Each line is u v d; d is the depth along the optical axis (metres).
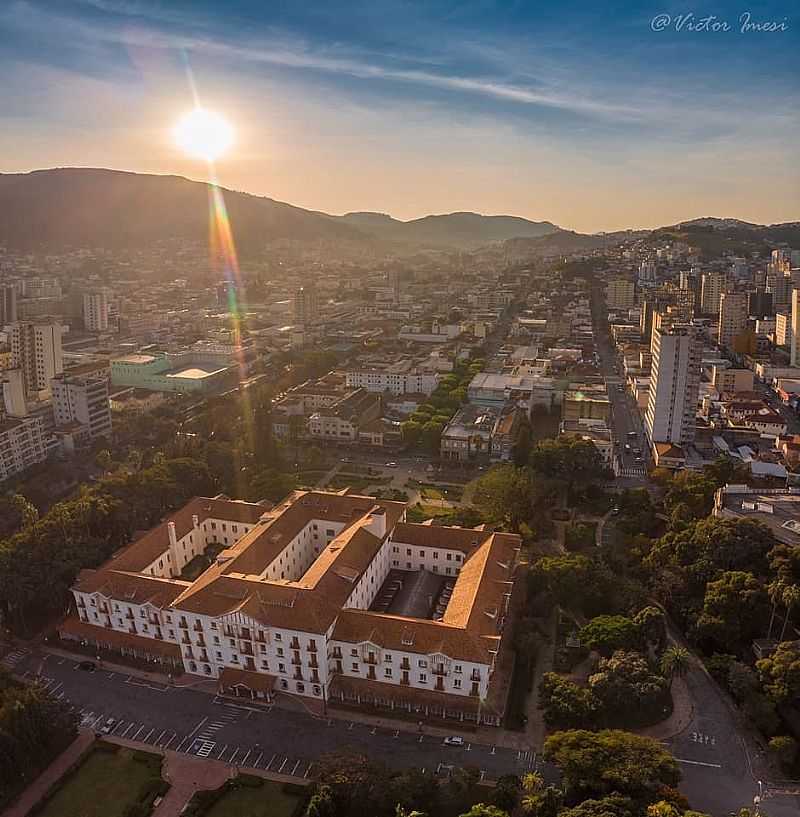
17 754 135.88
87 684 166.75
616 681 146.12
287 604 159.75
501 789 126.06
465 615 160.75
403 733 149.62
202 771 140.25
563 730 143.62
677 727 149.50
